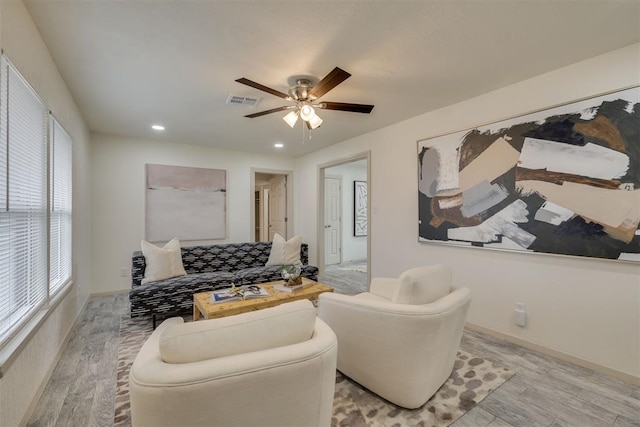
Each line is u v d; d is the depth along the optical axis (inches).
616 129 81.8
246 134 168.4
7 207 60.9
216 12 66.6
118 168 170.9
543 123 95.9
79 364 89.0
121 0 62.6
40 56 75.5
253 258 170.7
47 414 66.9
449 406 69.8
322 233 213.3
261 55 84.8
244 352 42.6
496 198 108.3
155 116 136.3
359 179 293.1
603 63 84.6
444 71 95.0
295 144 193.6
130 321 125.2
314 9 66.0
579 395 74.6
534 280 99.3
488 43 79.6
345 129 158.2
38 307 76.8
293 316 46.7
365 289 181.0
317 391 46.0
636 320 80.0
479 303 114.4
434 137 129.3
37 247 78.0
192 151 194.2
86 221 147.1
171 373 37.4
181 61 87.8
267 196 295.3
